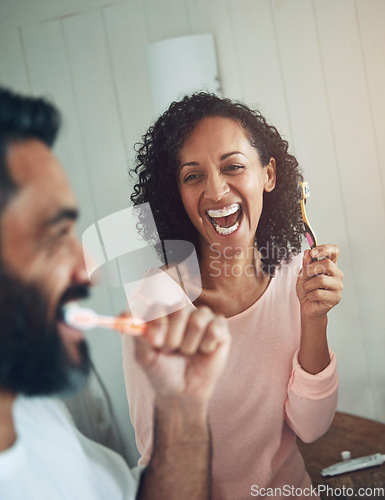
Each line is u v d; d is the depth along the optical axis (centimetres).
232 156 82
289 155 89
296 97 129
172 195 87
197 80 123
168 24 131
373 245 131
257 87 130
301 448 95
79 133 136
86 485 46
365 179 130
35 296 38
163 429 48
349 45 126
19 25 134
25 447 42
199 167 83
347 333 133
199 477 48
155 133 86
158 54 122
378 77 125
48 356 39
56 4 133
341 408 135
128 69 134
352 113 128
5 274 37
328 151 130
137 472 55
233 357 77
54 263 39
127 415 105
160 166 86
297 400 75
